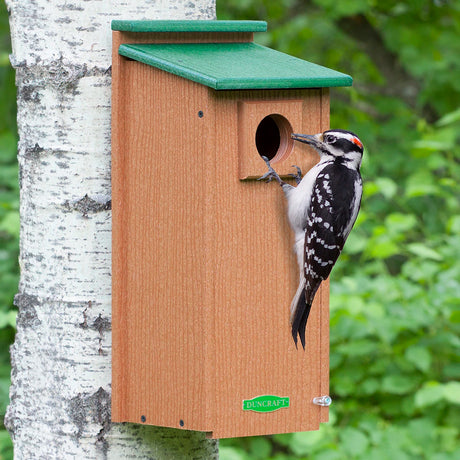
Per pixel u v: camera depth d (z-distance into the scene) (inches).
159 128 298.0
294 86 295.4
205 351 293.3
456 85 602.5
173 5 315.9
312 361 314.3
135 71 301.4
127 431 312.8
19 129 322.7
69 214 310.2
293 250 307.6
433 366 474.0
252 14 665.6
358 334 444.8
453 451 438.3
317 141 308.8
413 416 485.4
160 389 303.9
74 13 307.7
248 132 292.8
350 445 435.2
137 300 307.3
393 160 583.2
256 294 303.4
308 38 641.6
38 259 314.8
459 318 447.5
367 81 655.8
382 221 567.5
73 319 310.7
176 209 296.4
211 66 294.4
